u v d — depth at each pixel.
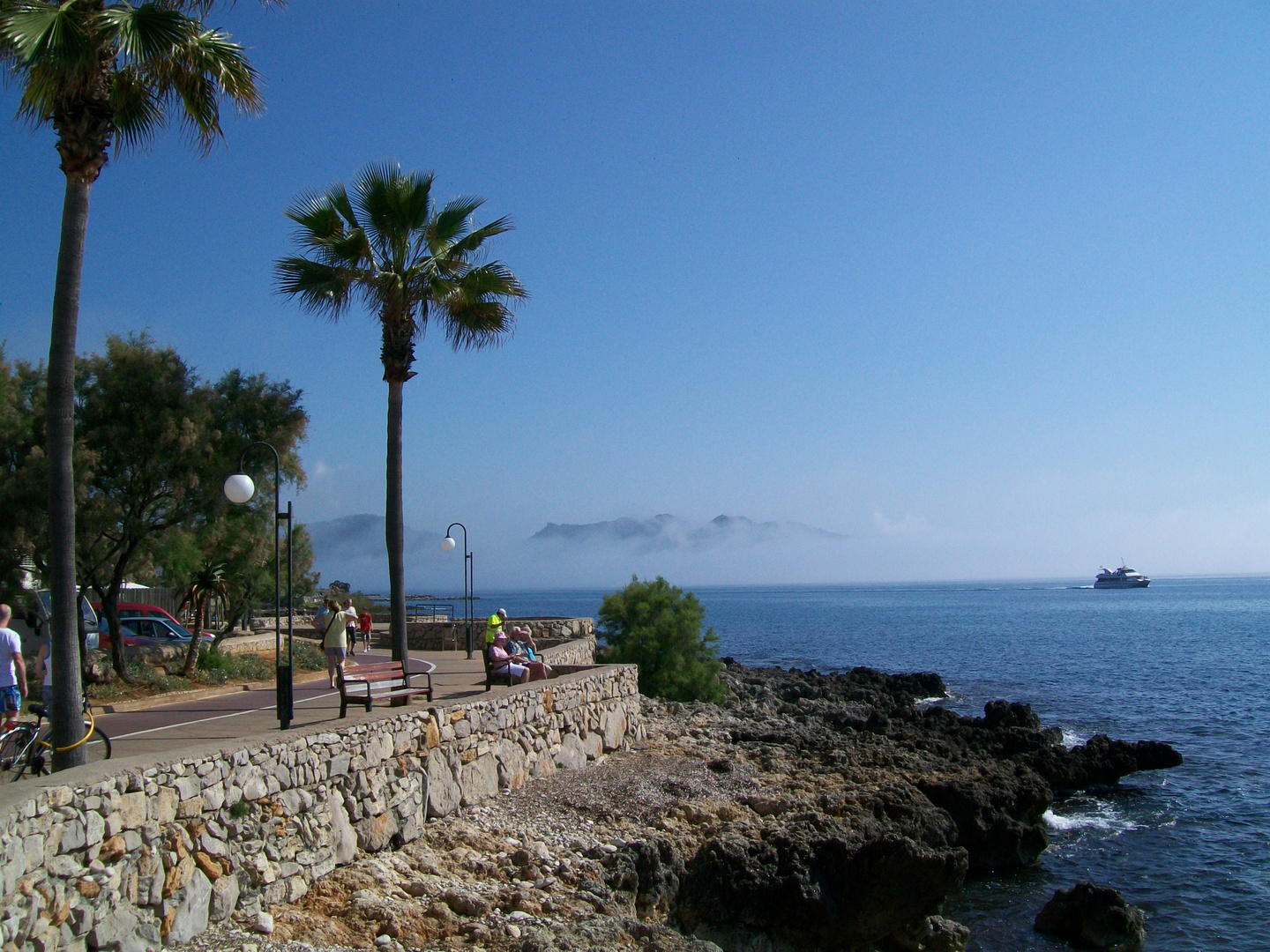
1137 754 26.02
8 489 17.55
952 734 27.27
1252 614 125.25
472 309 18.19
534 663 17.75
